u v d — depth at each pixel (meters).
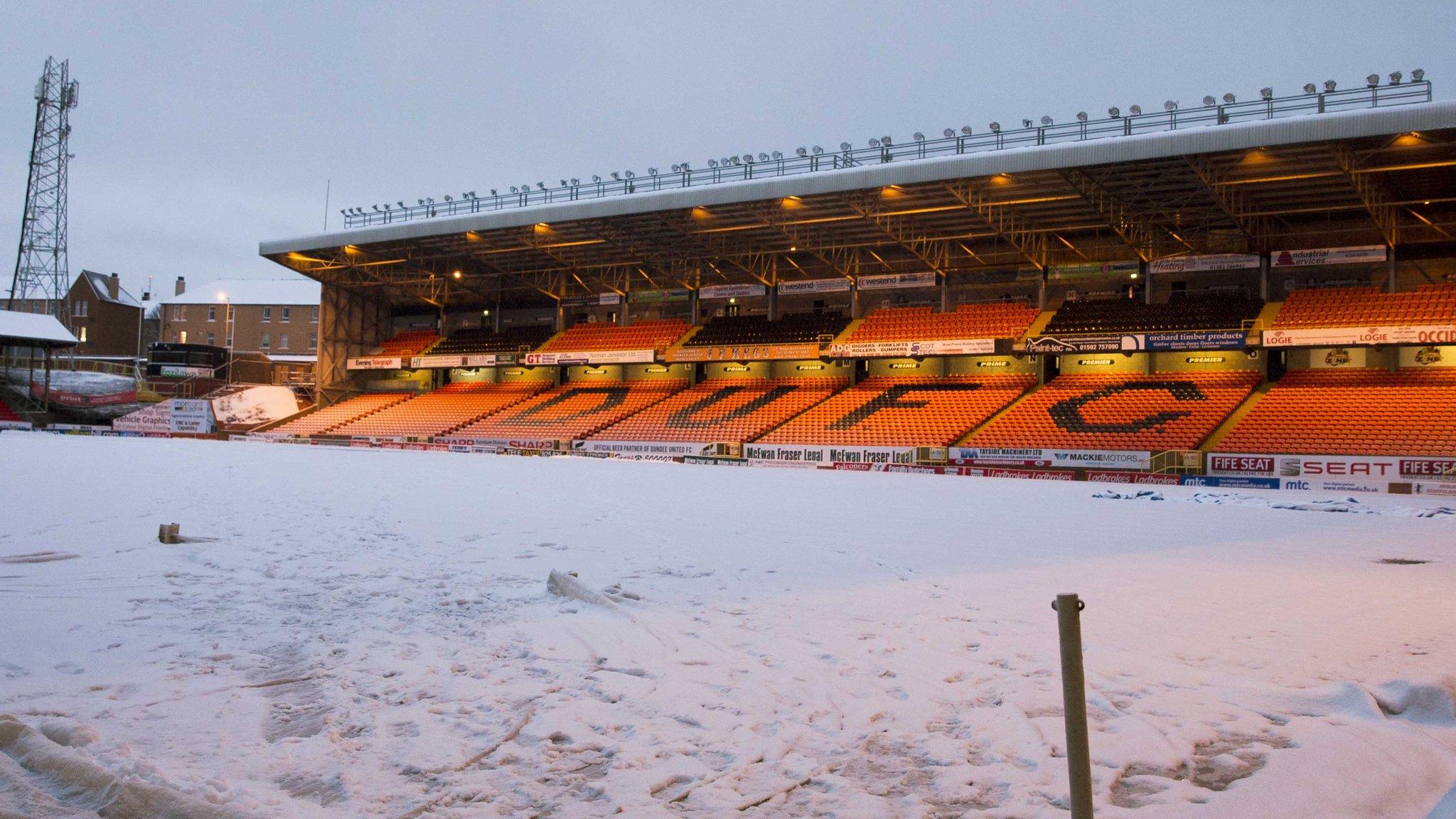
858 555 12.91
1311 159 35.75
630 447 49.53
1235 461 34.75
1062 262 49.31
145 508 17.42
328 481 25.88
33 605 8.91
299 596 9.56
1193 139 34.91
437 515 17.42
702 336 57.16
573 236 52.88
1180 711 5.93
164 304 92.69
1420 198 39.81
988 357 50.72
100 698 6.09
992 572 11.59
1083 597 9.80
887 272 54.41
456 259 60.16
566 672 6.85
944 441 43.25
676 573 11.26
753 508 20.19
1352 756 5.09
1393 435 35.12
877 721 5.79
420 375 68.38
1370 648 7.58
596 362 57.69
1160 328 44.78
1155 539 15.68
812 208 46.16
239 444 54.84
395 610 8.94
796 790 4.76
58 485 21.94
